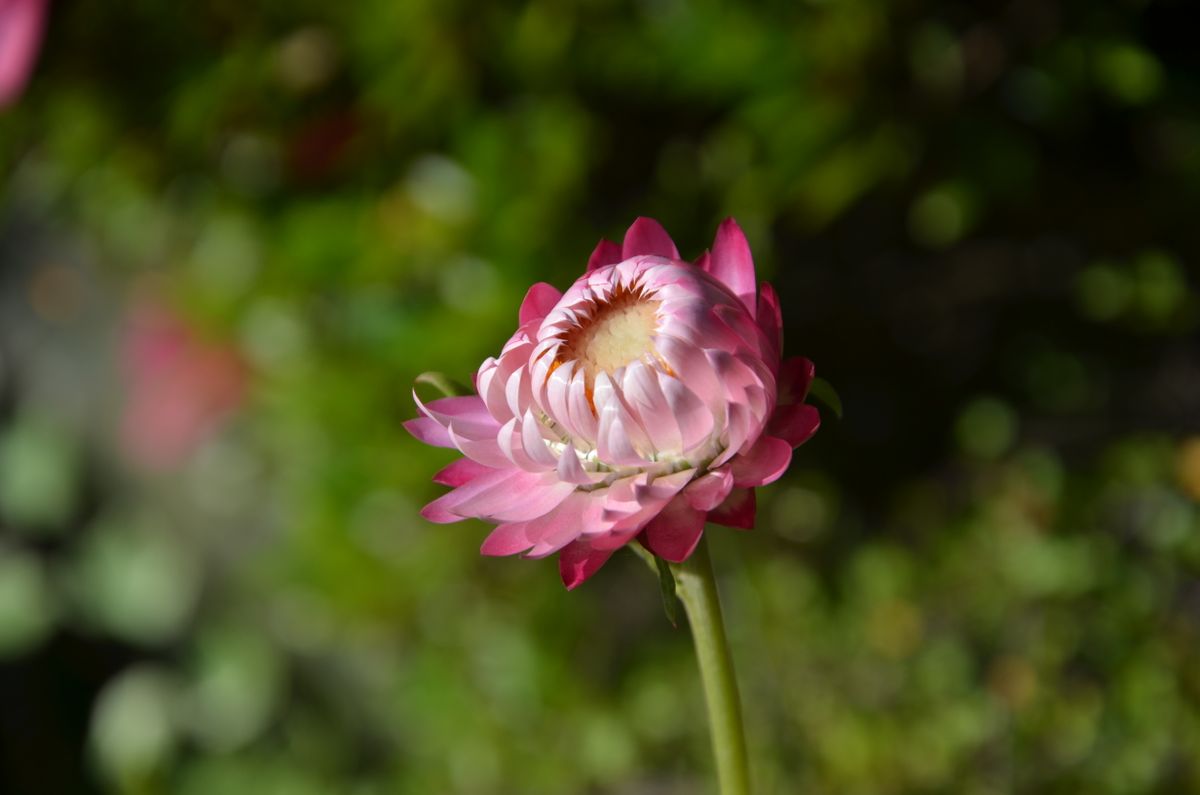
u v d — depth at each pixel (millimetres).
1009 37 445
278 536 598
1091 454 533
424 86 457
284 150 489
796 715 510
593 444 317
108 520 647
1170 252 518
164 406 598
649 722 543
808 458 535
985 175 449
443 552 530
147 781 646
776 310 322
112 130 508
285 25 474
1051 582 509
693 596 320
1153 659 491
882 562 529
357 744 611
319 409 504
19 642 666
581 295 319
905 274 534
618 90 469
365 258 477
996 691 500
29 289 648
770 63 444
